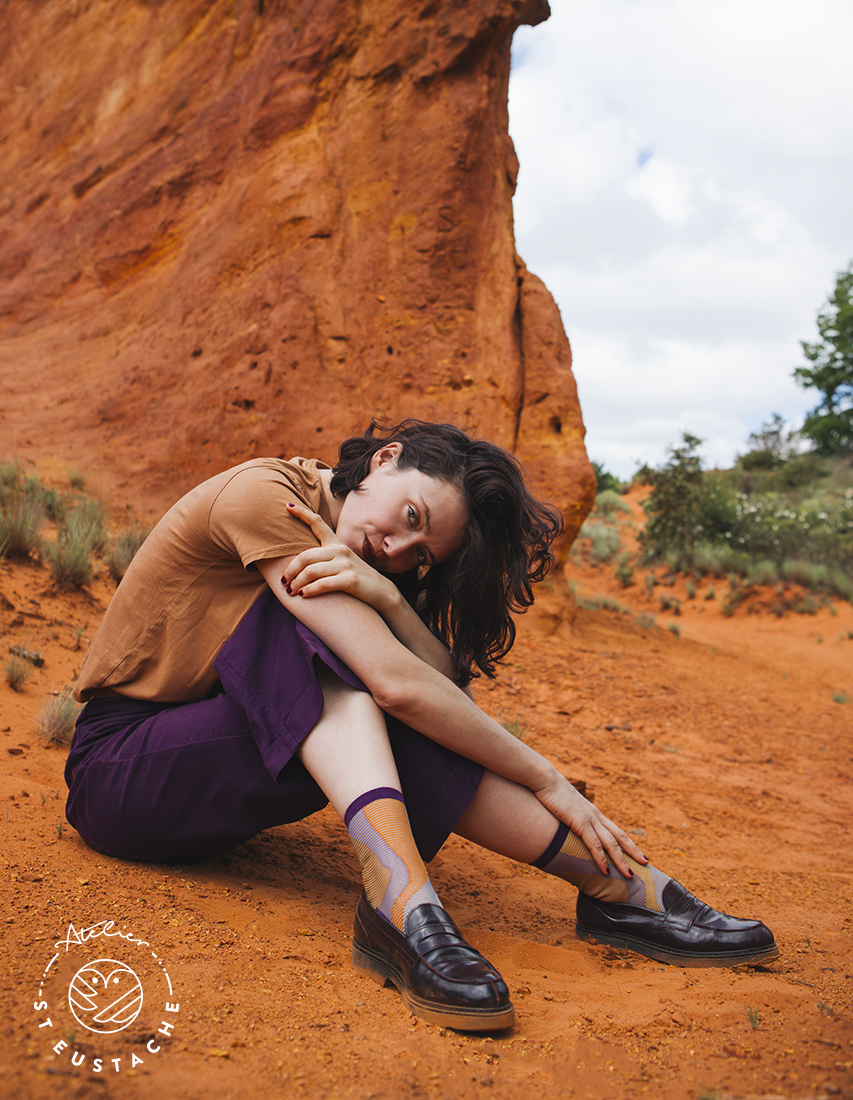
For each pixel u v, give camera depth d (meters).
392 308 8.81
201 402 8.88
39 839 2.08
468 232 9.03
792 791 4.98
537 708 5.76
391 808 1.67
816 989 1.80
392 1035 1.39
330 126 10.09
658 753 5.28
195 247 10.72
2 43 17.03
